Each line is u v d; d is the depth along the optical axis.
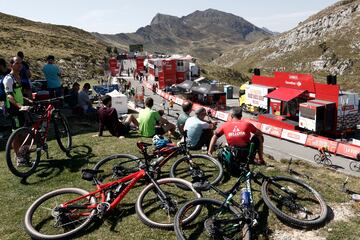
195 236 5.68
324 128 30.41
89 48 126.50
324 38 195.62
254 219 5.44
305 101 33.66
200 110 9.93
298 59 190.25
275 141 28.64
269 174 8.33
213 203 5.59
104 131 13.68
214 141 7.38
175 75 59.94
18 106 8.47
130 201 7.02
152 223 6.01
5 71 10.88
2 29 111.81
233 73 121.75
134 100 45.41
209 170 8.22
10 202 7.38
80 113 16.55
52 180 8.42
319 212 6.27
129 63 106.25
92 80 68.50
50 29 162.75
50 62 15.52
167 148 7.86
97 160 9.70
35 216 6.66
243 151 6.82
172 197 6.53
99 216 6.09
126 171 6.88
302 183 6.52
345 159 23.33
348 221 6.05
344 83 140.38
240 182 5.75
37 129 8.66
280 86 37.81
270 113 38.09
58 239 5.80
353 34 181.50
